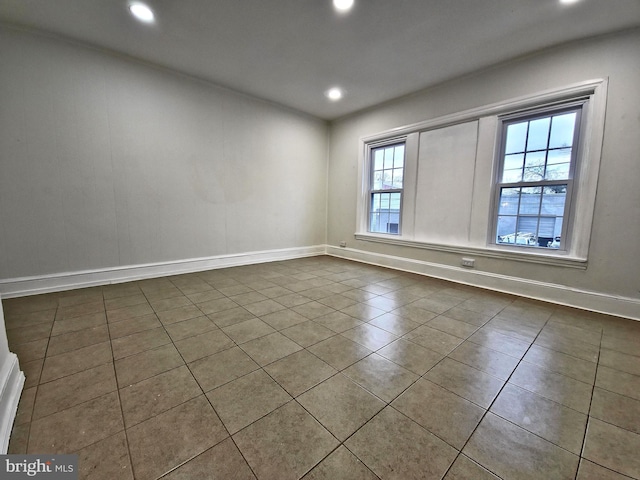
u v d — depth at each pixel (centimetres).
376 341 198
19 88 259
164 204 352
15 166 262
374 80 350
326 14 233
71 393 139
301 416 127
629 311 243
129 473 98
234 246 424
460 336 207
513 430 121
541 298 288
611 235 248
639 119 232
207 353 179
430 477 99
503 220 320
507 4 215
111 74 302
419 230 393
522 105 289
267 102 432
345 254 506
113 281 324
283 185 470
